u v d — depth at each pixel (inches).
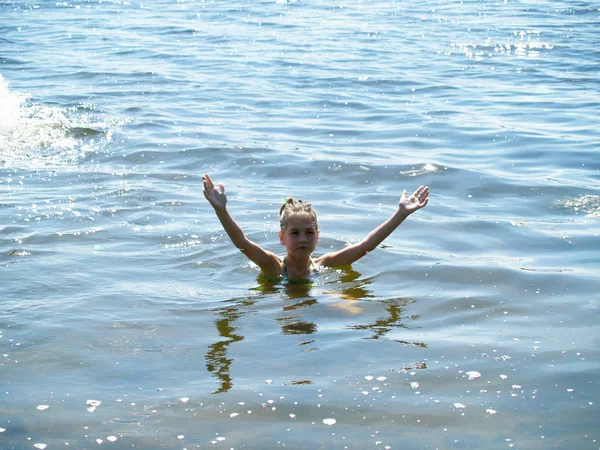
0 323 187.2
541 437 136.9
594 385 154.7
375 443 135.6
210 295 209.6
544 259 231.9
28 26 863.1
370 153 363.3
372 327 186.4
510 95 500.1
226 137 394.9
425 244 248.4
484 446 134.3
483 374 160.2
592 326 184.1
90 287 212.4
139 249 244.7
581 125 412.5
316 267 230.8
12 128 407.2
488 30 787.4
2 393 154.2
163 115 446.0
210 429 140.6
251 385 156.6
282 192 308.3
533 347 173.0
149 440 137.4
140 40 757.9
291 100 490.3
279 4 1050.1
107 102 480.4
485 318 190.7
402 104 477.7
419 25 836.0
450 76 568.4
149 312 195.8
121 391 154.9
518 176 323.3
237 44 724.7
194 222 270.4
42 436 138.9
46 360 168.7
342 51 677.3
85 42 746.2
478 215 276.5
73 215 275.6
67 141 388.8
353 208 287.0
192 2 1095.0
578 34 752.3
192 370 163.8
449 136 395.2
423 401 149.6
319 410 146.6
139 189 308.2
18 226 263.1
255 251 224.4
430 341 177.2
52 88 524.1
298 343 176.9
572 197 293.9
